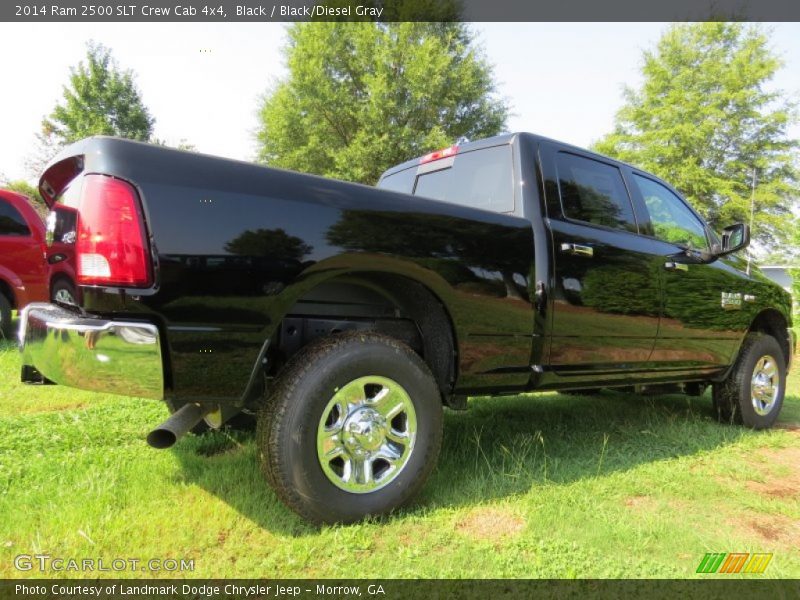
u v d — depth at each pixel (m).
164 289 1.86
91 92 28.19
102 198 1.85
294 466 2.11
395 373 2.37
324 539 2.14
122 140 1.91
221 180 1.99
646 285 3.48
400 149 22.50
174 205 1.89
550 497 2.65
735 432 4.11
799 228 13.79
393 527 2.30
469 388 2.73
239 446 3.18
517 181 3.11
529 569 2.00
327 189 2.23
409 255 2.39
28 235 6.87
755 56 27.45
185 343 1.92
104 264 1.83
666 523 2.41
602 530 2.31
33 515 2.27
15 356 5.77
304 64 24.08
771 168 27.97
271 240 2.05
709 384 4.40
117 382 1.84
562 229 3.07
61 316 2.01
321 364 2.19
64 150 2.24
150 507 2.38
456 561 2.04
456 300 2.57
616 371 3.39
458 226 2.61
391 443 2.40
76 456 2.94
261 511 2.34
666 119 27.69
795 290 13.37
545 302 2.94
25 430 3.38
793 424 4.68
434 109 23.62
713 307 3.98
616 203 3.53
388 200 2.39
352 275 2.41
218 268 1.95
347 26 23.94
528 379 2.96
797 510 2.64
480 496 2.63
